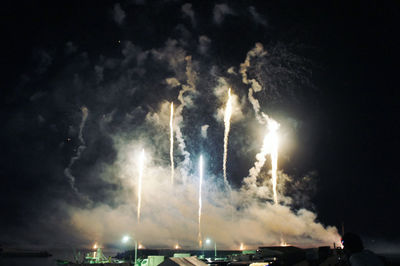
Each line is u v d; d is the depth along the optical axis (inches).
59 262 2920.8
